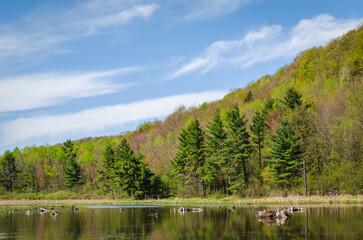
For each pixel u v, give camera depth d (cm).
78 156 16425
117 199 10069
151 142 14288
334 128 7775
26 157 16212
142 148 14600
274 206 6041
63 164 14275
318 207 5331
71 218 4875
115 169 10188
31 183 13050
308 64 12694
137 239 3048
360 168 6831
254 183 7994
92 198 10688
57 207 7500
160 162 11244
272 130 9138
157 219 4544
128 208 6794
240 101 14200
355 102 7519
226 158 8275
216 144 8938
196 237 3091
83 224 4141
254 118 8638
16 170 13850
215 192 9256
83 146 18025
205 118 13825
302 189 7119
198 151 9181
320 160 7675
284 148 7600
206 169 8788
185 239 3008
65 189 12206
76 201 9638
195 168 9306
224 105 14725
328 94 9900
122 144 10281
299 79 12531
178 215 5016
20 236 3303
